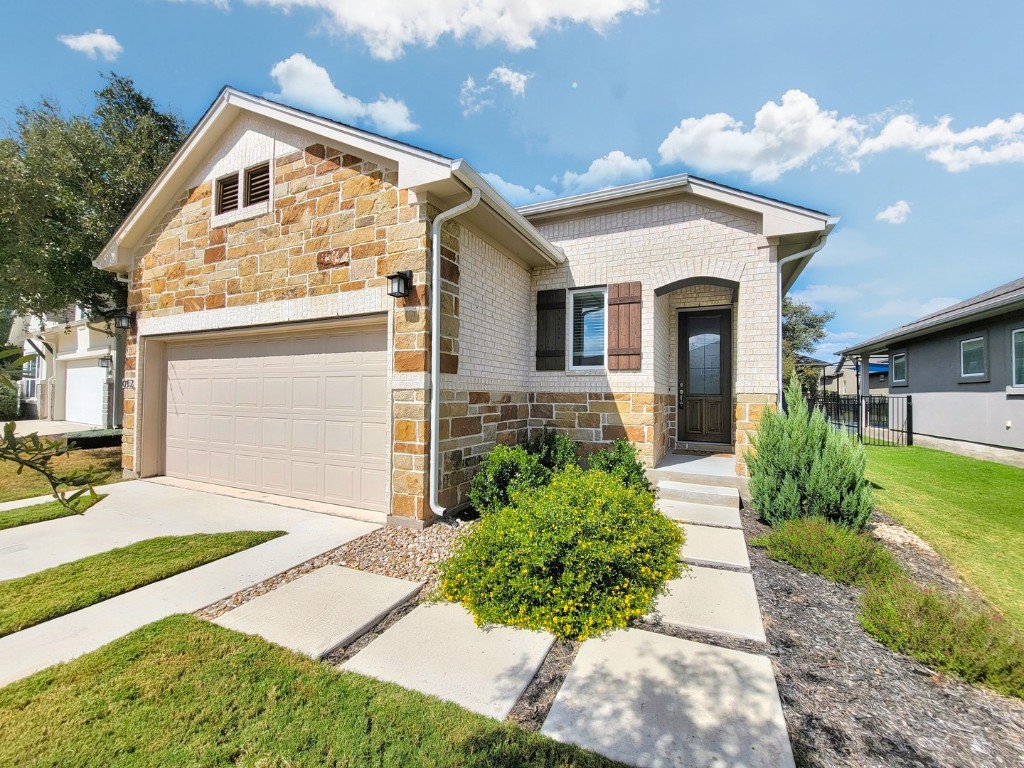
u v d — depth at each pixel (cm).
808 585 365
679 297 873
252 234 621
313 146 576
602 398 717
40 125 934
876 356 1888
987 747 203
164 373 759
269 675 248
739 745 201
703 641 288
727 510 550
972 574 398
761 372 623
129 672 250
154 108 1196
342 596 342
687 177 655
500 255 667
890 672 255
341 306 550
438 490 512
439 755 198
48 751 199
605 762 194
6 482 743
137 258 754
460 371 566
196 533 480
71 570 382
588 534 340
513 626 304
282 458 625
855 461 470
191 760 195
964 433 1151
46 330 1867
